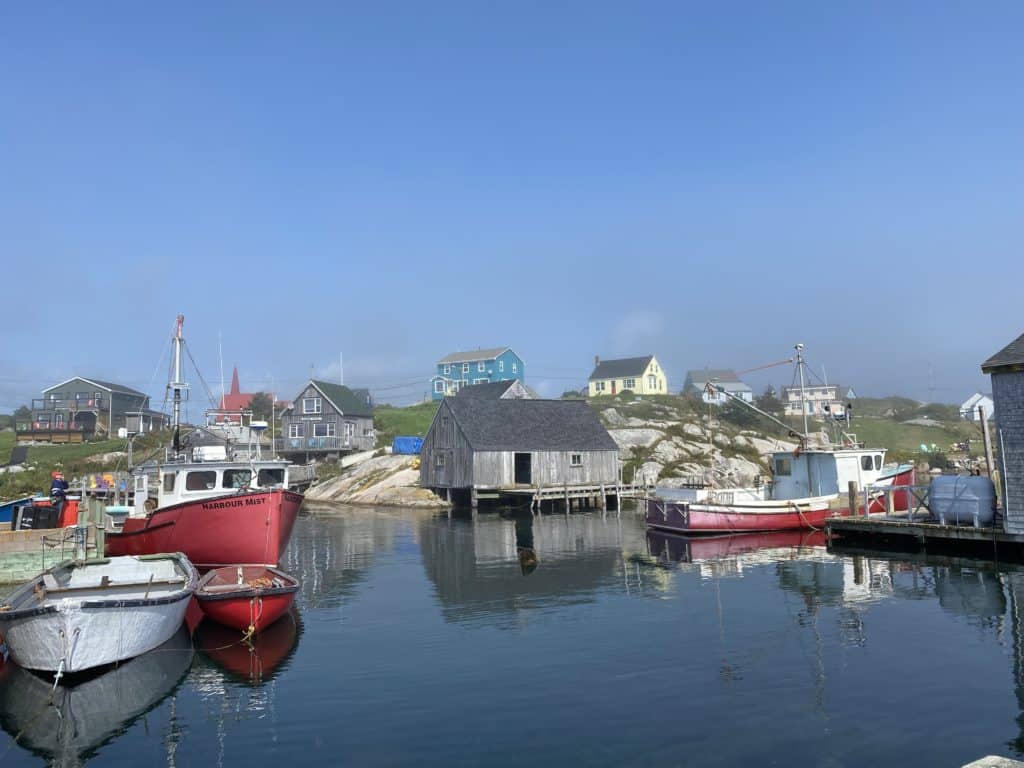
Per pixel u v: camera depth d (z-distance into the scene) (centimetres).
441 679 1285
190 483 2412
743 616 1673
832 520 2816
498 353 9719
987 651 1356
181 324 2784
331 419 7006
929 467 5806
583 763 941
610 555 2677
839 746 970
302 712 1151
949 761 920
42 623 1295
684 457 5666
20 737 1089
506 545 3017
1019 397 2200
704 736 1012
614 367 9981
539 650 1447
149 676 1338
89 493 3325
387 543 3131
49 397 7038
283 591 1600
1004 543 2284
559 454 4994
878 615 1641
